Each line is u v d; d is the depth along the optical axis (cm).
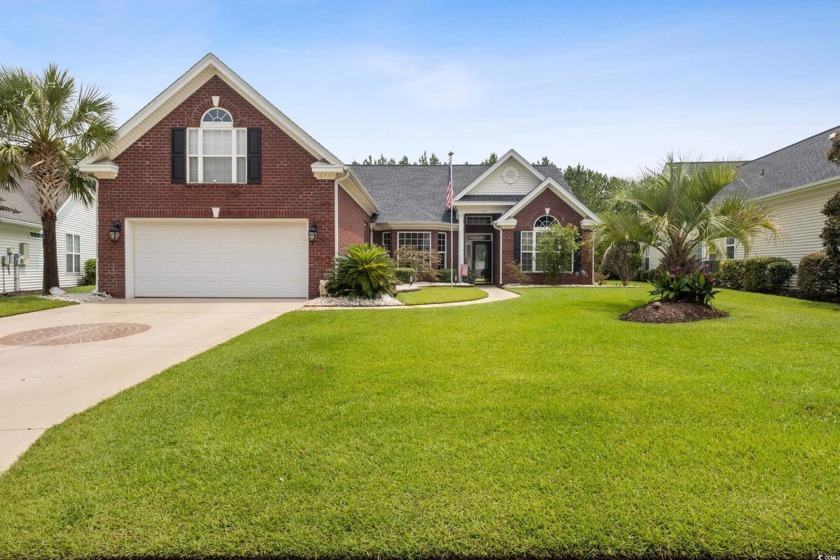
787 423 348
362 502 253
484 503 252
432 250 2050
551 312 944
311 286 1346
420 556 220
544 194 1905
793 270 1500
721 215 977
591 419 361
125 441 330
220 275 1365
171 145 1336
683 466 286
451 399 409
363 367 518
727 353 566
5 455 313
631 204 1079
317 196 1346
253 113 1345
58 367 554
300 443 322
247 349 623
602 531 230
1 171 1237
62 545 222
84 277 2116
